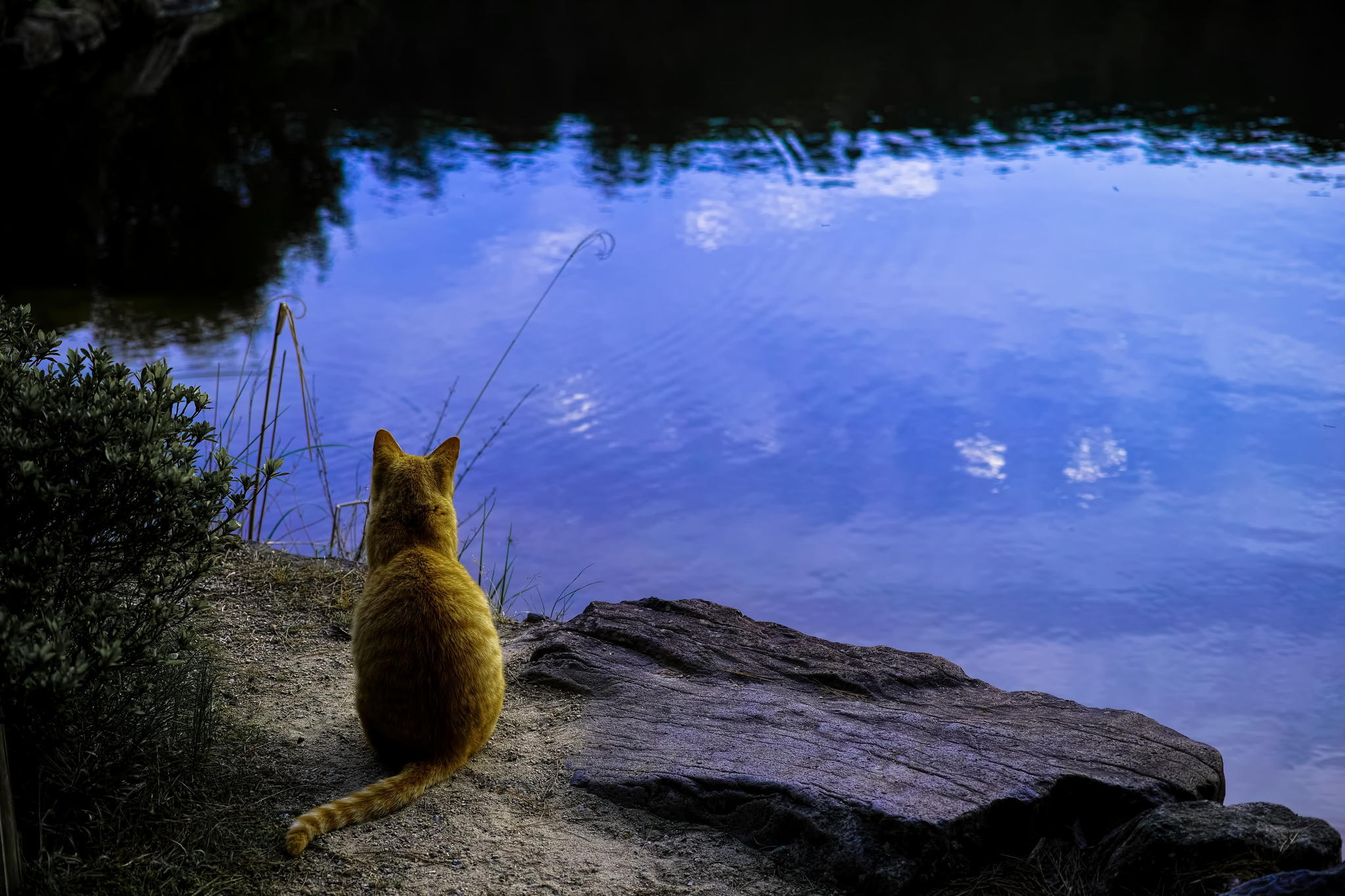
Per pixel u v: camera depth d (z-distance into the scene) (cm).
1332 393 1311
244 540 586
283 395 1156
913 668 462
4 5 2205
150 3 2614
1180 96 2483
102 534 330
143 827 335
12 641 268
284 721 415
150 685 369
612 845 351
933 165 2095
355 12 3316
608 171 2038
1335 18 3198
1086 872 333
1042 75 2695
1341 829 660
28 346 365
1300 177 1969
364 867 331
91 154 2012
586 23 3338
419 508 409
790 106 2478
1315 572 988
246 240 1645
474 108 2441
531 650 484
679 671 460
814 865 339
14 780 320
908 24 3256
